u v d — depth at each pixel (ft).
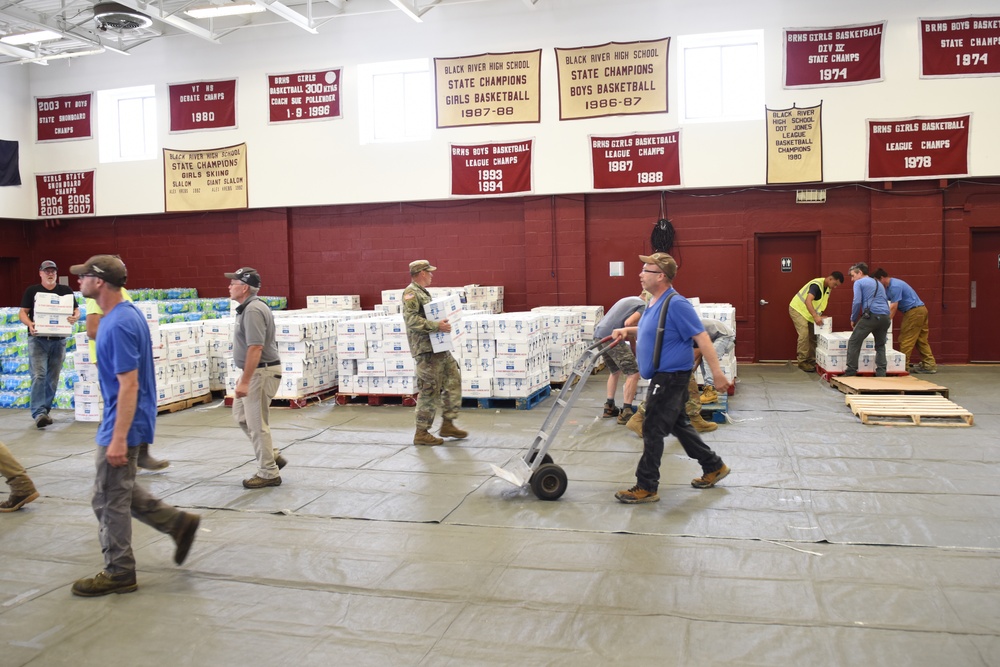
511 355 33.73
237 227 55.57
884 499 19.65
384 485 22.09
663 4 46.88
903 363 39.55
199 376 37.52
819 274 47.85
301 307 54.85
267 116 53.01
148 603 14.25
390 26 50.70
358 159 51.80
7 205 56.24
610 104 48.01
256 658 12.11
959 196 45.16
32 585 15.26
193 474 23.76
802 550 16.15
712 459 20.67
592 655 11.88
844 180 45.55
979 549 16.01
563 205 49.96
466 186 50.24
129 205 55.93
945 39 43.96
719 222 48.57
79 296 38.09
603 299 50.39
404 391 35.32
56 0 48.14
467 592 14.38
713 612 13.25
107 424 14.52
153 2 49.44
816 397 35.60
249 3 42.63
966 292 45.60
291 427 31.12
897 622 12.72
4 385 38.42
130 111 56.54
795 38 45.44
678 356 19.16
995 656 11.53
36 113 57.26
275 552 16.80
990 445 25.17
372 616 13.50
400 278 53.21
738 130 46.50
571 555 16.15
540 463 20.45
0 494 21.93
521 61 48.96
